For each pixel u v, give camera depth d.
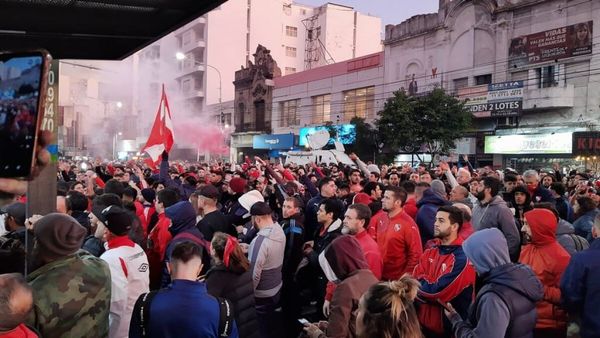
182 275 2.97
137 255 3.79
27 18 2.75
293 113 46.25
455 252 3.75
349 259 3.33
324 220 5.57
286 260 5.79
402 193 5.15
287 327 5.68
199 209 6.50
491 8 28.56
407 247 5.03
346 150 34.34
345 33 63.97
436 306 3.70
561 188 7.76
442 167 8.48
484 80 29.62
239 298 3.95
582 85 24.59
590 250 3.61
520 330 2.98
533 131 25.97
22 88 1.15
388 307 2.22
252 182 9.24
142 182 9.56
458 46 30.86
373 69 37.38
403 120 26.67
